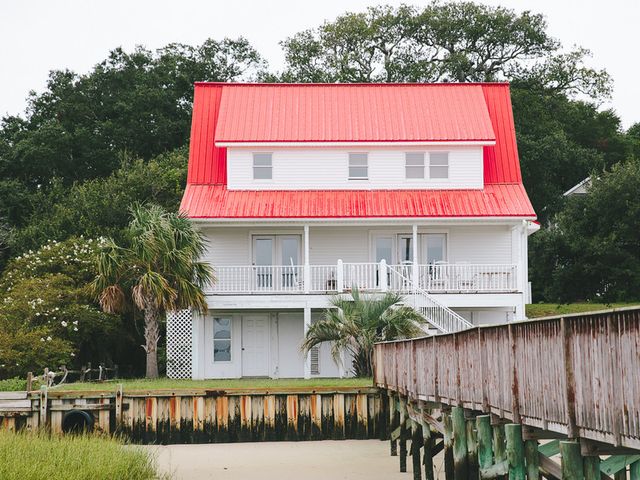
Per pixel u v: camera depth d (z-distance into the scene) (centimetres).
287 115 3806
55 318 3506
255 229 3606
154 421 2583
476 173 3688
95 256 3684
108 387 2720
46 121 6309
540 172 5803
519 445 1271
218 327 3562
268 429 2600
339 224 3484
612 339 983
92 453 1988
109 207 4594
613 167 4166
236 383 2875
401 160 3691
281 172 3681
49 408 2566
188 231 3231
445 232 3631
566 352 1097
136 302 3131
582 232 4062
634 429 936
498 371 1368
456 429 1602
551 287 4003
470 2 6644
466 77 6669
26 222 5416
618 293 3928
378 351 2602
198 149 3816
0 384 3012
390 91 3959
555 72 6619
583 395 1056
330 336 2967
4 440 2084
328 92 3953
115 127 6216
